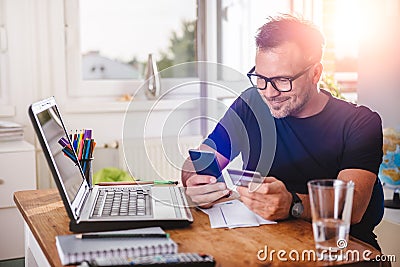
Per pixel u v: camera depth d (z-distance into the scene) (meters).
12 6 3.31
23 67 3.37
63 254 1.15
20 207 1.68
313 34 1.79
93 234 1.27
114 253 1.17
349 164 1.77
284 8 3.68
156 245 1.20
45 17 3.39
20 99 3.37
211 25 3.71
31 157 2.90
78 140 1.78
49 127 1.47
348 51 4.11
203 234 1.38
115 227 1.37
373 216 1.86
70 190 1.45
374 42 3.01
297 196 1.52
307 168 1.92
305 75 1.79
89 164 1.80
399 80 2.87
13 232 2.91
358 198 1.63
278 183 1.51
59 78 3.46
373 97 3.04
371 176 1.72
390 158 2.68
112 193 1.67
